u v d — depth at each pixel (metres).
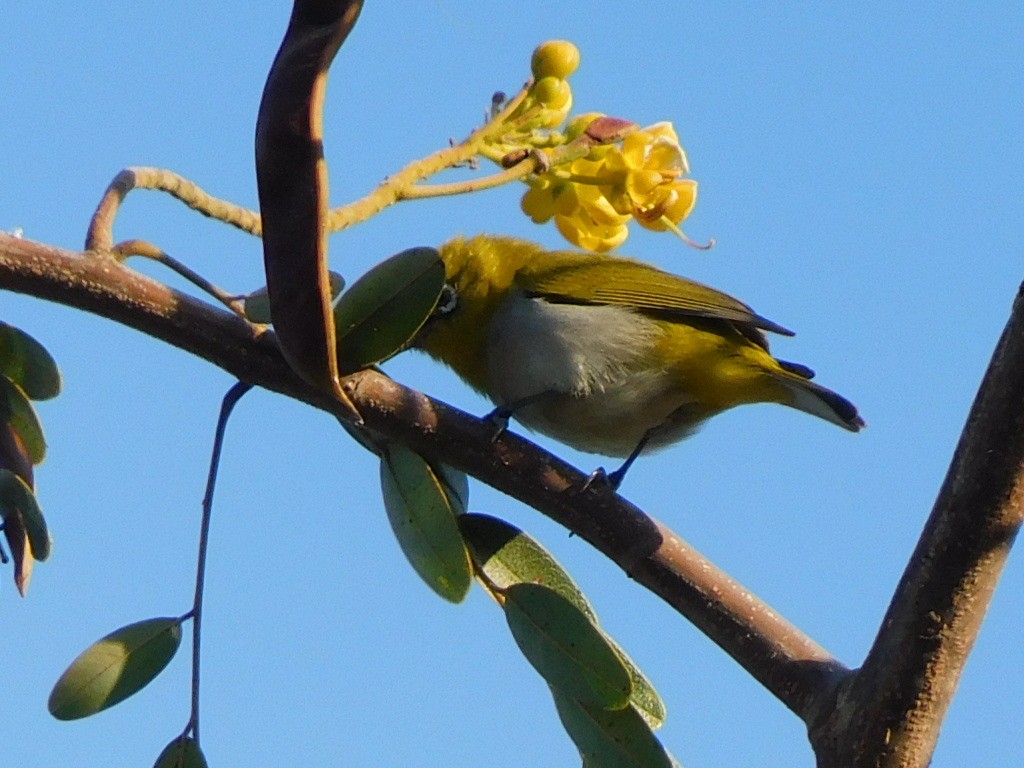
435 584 5.08
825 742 4.69
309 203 4.36
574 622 4.93
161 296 4.79
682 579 5.05
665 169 5.94
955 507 4.30
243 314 4.98
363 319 4.96
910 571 4.46
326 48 4.17
